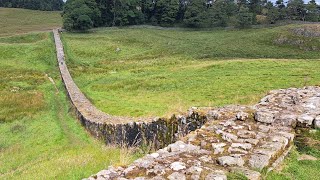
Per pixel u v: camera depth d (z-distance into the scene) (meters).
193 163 7.57
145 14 108.19
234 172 7.13
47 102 34.75
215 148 8.49
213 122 10.99
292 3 105.19
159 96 32.97
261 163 7.58
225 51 63.34
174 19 105.06
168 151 8.66
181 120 13.84
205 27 96.44
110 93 37.06
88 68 52.78
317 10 108.44
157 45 71.31
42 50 62.78
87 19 86.00
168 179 6.78
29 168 15.63
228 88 31.80
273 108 12.11
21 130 25.78
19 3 165.12
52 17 124.19
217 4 106.19
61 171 12.91
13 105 33.19
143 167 7.50
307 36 68.19
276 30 74.38
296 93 14.92
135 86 39.16
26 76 47.25
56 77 47.22
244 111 11.72
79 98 31.36
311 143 9.48
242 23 89.62
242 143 8.68
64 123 26.86
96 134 21.11
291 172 7.92
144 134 15.80
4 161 18.89
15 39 77.06
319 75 32.81
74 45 69.00
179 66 50.81
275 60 46.75
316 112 11.03
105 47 68.44
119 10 100.75
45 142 22.25
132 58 61.41
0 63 55.69
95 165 13.10
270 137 9.24
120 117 22.72
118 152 15.23
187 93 32.50
